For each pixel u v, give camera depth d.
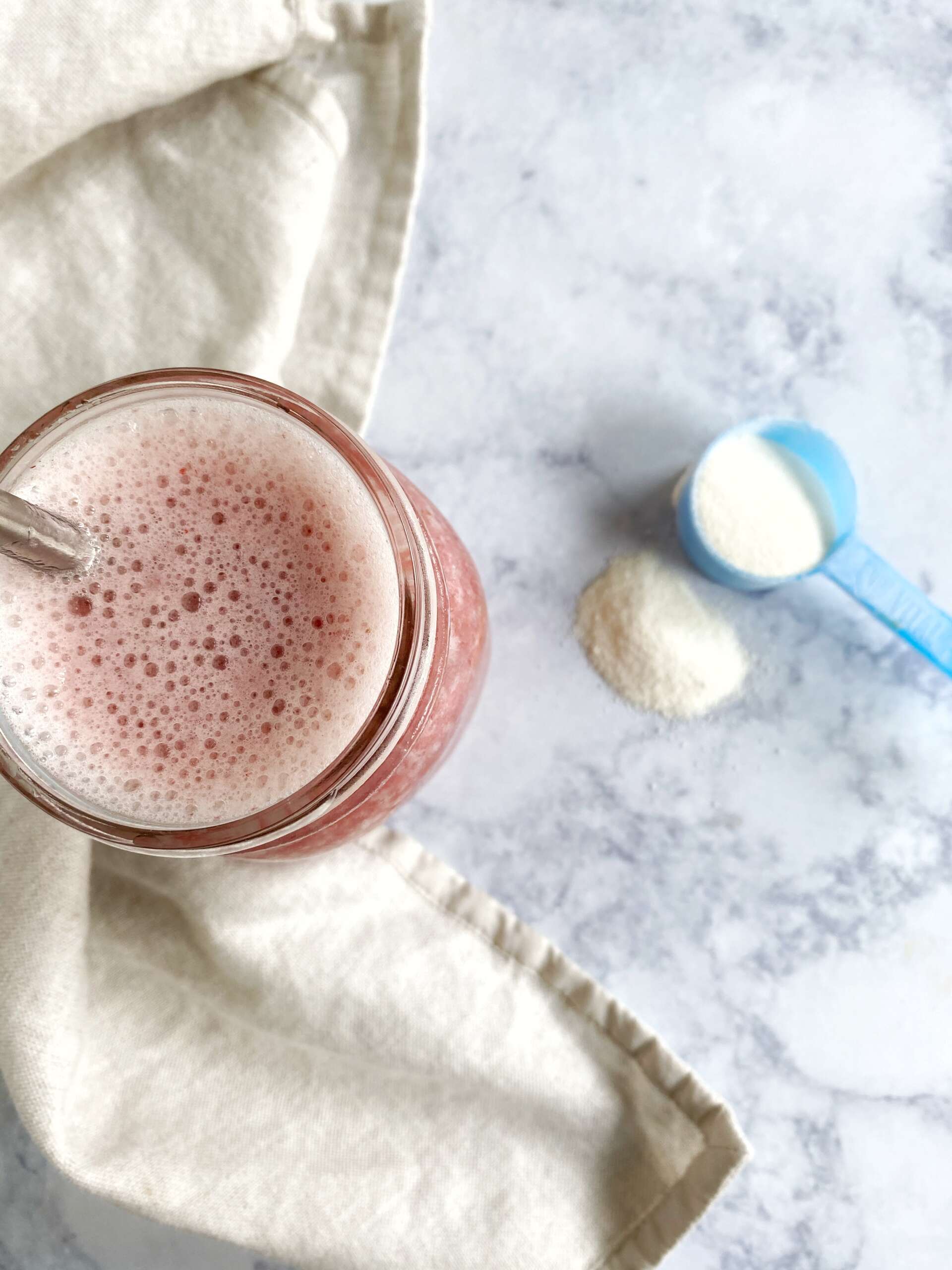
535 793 0.29
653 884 0.29
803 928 0.29
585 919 0.29
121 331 0.27
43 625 0.20
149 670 0.20
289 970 0.26
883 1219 0.28
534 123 0.30
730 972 0.29
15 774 0.19
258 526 0.20
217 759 0.20
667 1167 0.26
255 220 0.27
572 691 0.29
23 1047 0.24
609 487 0.30
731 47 0.30
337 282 0.28
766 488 0.29
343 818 0.21
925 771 0.29
